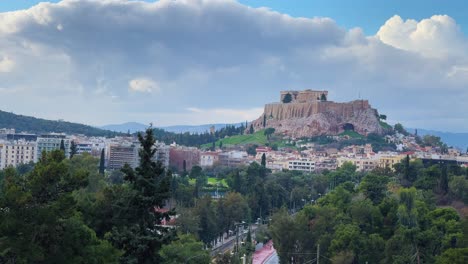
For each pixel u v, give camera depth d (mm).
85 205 129375
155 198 106750
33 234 99250
